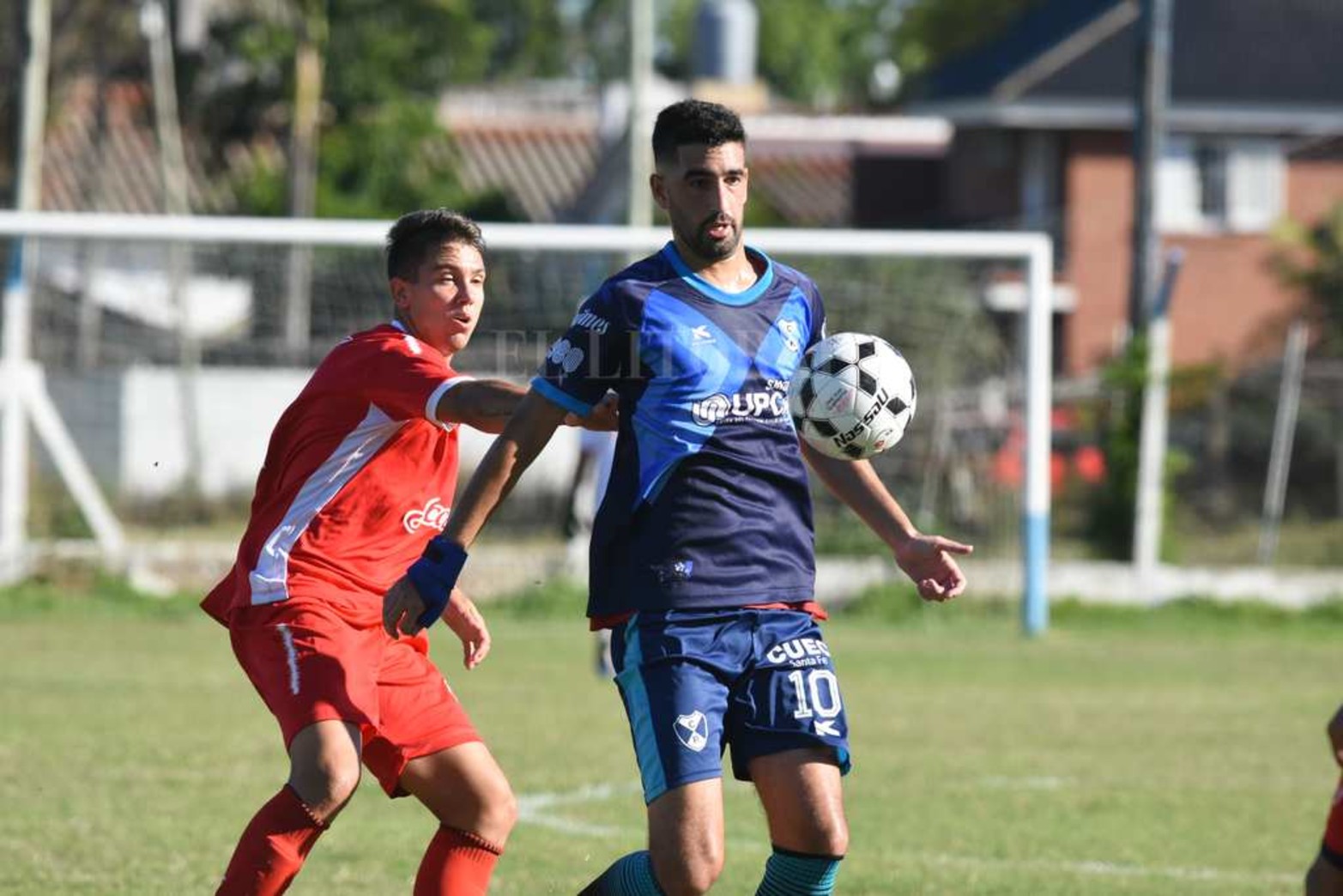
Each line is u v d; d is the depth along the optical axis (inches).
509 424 706.8
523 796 1253.7
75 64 4697.3
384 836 1117.7
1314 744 1561.3
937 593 757.3
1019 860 1077.1
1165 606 2682.1
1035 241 2442.2
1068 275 4997.5
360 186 5059.1
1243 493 3737.7
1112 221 5032.0
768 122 6245.1
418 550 775.1
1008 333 4350.4
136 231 2340.1
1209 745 1546.5
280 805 712.4
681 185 720.3
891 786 1326.3
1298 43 5103.3
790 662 708.7
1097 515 2930.6
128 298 3531.0
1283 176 5049.2
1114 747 1529.3
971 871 1040.8
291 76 4763.8
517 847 1088.2
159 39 3666.3
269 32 4731.8
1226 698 1857.8
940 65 5959.6
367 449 754.2
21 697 1657.2
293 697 725.3
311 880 990.4
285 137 4990.2
